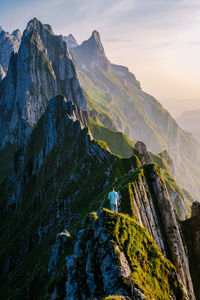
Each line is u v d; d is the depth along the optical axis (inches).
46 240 3435.0
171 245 1756.9
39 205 4724.4
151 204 1819.6
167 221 1834.4
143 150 4835.1
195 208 2588.6
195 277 2057.1
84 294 896.9
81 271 976.9
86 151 4200.3
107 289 837.2
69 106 6210.6
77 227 2311.8
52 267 2054.6
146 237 1044.5
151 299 785.6
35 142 6791.3
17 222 5413.4
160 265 978.1
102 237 981.8
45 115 6717.5
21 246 3991.1
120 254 900.6
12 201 6486.2
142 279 855.7
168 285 932.0
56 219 3580.2
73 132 5191.9
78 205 3275.1
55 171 4869.6
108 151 3698.3
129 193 1662.2
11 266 3973.9
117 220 1032.2
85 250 1041.5
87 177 3595.0
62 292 1057.5
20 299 2225.6
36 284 2262.6
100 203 2356.1
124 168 3297.2
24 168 6550.2
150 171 1999.3
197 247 2256.4
